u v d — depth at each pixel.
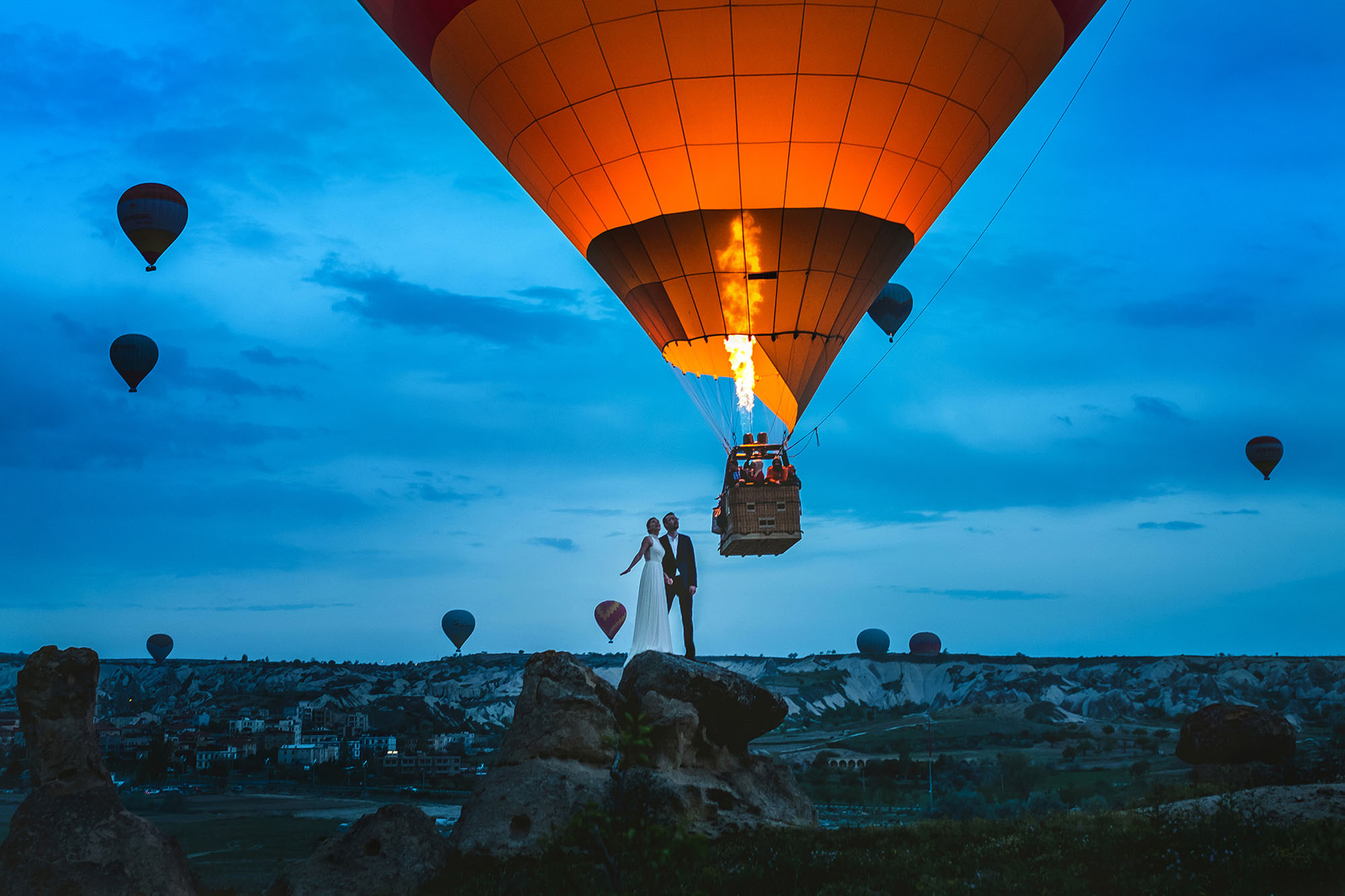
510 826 14.53
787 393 24.42
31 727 12.16
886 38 21.25
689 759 15.99
